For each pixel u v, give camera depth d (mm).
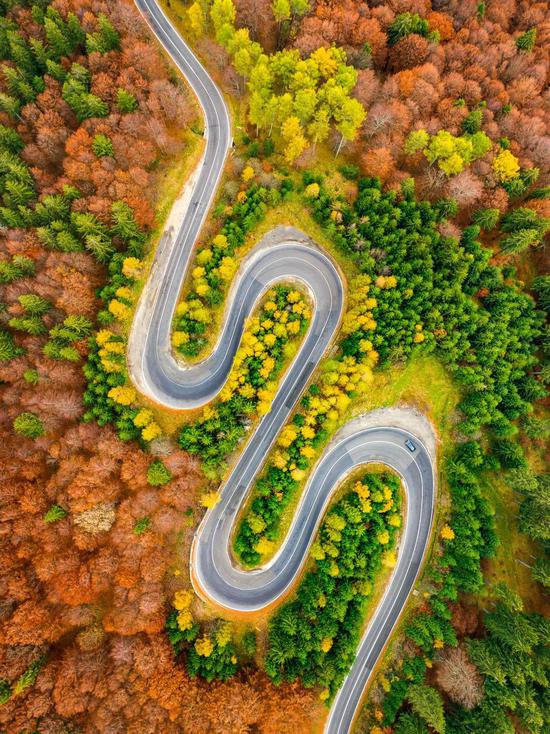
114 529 61906
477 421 72250
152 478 63125
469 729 61500
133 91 68375
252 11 73875
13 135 67875
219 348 75625
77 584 58312
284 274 77688
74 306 63562
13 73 67250
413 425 76875
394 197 72062
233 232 72250
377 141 74500
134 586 61688
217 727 59375
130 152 66375
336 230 73750
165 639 64188
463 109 74312
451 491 75375
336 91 66250
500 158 74125
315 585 68562
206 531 72875
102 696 57188
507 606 67125
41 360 63344
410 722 63844
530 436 75375
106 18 69188
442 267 73875
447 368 75938
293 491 73250
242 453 75062
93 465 60812
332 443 75938
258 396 71188
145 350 73750
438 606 69188
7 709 53750
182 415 73125
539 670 61875
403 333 70688
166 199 72812
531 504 69688
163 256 73562
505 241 76812
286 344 73500
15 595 57000
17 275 63969
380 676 71000
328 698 66688
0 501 58312
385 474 75750
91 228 62781
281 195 75062
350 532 69125
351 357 71000
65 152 68875
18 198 65375
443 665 66250
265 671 66625
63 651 59906
